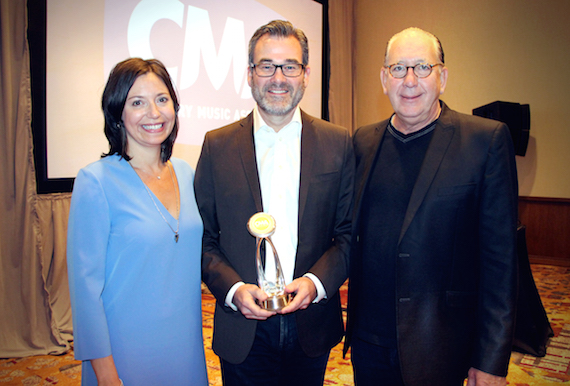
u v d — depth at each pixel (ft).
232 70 13.15
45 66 9.32
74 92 9.83
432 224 3.95
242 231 4.40
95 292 3.57
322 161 4.50
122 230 3.76
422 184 3.99
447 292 3.96
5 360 8.73
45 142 9.41
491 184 3.76
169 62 11.59
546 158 15.46
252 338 4.22
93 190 3.65
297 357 4.42
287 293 3.87
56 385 7.65
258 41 4.42
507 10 15.55
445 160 3.98
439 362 3.87
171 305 3.95
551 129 15.24
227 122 13.10
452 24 16.74
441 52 4.27
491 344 3.62
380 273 4.28
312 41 16.25
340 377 7.75
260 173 4.58
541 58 15.14
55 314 9.72
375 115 19.02
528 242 16.11
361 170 4.66
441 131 4.14
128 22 10.68
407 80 4.04
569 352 8.70
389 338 4.20
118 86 3.80
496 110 11.87
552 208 15.49
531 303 8.78
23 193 9.11
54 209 9.66
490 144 3.83
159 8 11.30
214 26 12.62
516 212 3.76
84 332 3.51
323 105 17.04
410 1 17.60
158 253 3.86
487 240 3.78
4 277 9.04
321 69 16.81
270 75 4.33
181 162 4.67
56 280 9.73
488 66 16.15
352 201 4.74
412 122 4.27
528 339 8.66
